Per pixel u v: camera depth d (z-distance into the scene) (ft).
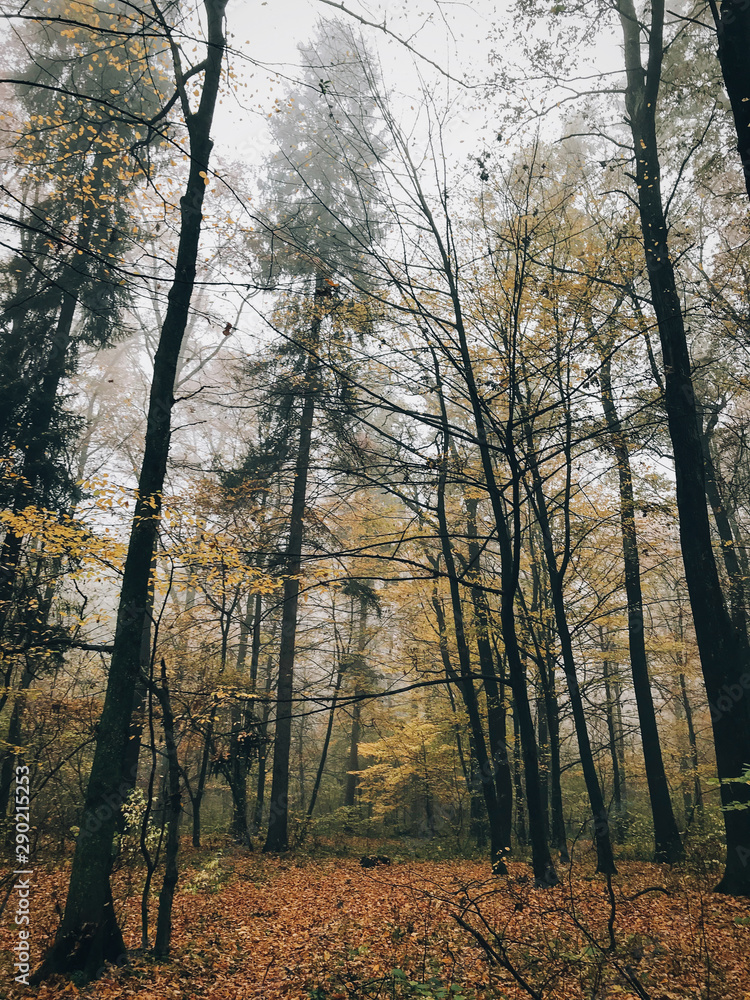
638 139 34.60
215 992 18.13
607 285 32.53
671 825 40.11
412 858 46.01
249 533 38.11
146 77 39.96
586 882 30.58
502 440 26.81
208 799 87.97
